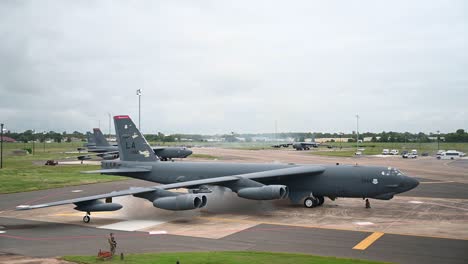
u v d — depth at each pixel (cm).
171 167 3731
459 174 6391
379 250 2080
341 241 2270
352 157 10306
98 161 9194
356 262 1789
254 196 3103
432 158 11175
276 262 1762
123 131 3903
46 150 15550
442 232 2491
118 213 3162
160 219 2930
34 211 3291
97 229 2616
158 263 1755
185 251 2053
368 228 2609
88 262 1820
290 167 3544
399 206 3481
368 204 3409
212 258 1836
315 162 8206
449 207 3425
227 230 2564
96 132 10744
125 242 2264
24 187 4775
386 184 3222
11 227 2694
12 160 9575
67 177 5866
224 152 12988
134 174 3812
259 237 2372
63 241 2298
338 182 3344
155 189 2942
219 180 3145
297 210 3281
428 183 5194
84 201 2688
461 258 1934
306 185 3434
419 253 2022
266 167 3584
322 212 3194
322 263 1753
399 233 2466
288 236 2395
